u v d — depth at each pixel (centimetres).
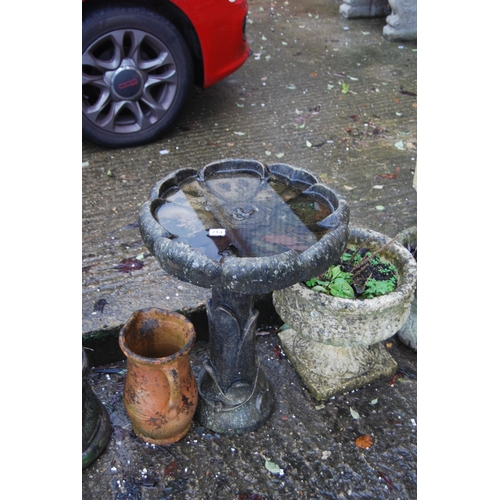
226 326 192
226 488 195
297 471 202
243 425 212
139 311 201
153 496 192
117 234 294
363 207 315
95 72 347
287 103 435
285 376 242
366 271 226
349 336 206
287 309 214
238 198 192
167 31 343
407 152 376
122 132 362
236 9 368
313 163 359
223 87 455
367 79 481
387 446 212
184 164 353
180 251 156
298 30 580
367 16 618
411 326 249
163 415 196
